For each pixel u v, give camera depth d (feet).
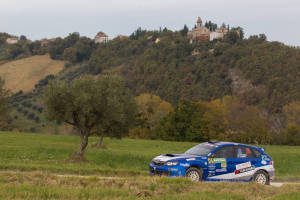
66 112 92.73
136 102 102.22
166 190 46.60
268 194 48.01
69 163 90.63
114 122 97.81
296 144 360.48
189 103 303.68
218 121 372.99
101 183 49.44
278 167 127.24
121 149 153.58
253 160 62.34
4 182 47.98
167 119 304.91
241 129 381.40
